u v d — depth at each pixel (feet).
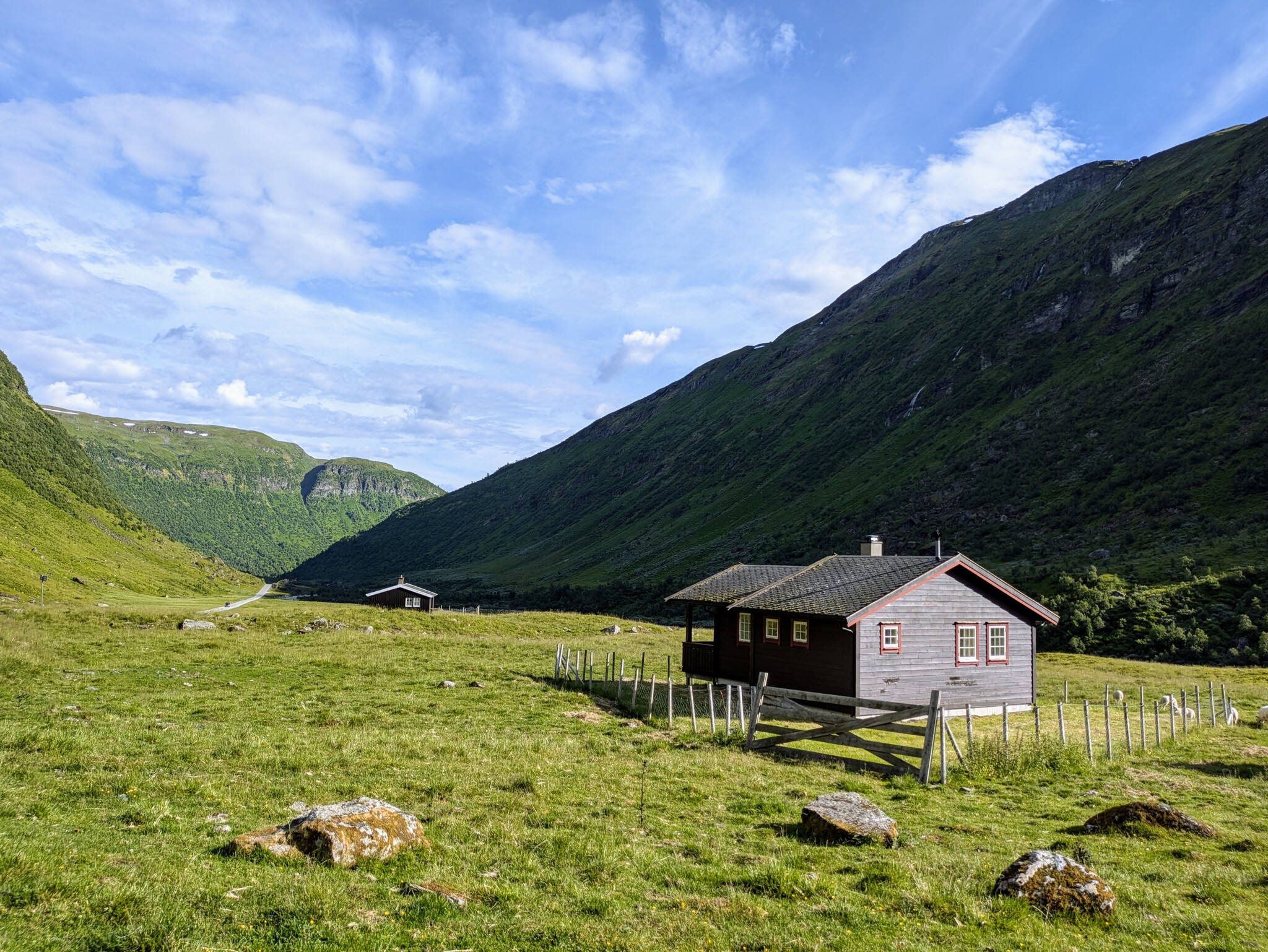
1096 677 177.99
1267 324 503.20
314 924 28.04
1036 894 36.65
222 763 53.98
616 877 37.29
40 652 101.60
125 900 27.89
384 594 290.15
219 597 543.39
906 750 71.56
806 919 33.17
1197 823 51.88
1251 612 261.44
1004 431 600.39
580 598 593.83
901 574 114.93
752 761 70.74
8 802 39.78
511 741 70.44
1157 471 450.71
